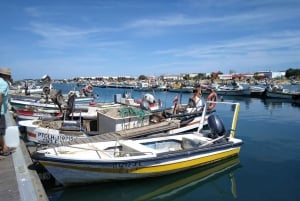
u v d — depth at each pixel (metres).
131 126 10.11
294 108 26.30
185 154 7.93
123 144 8.12
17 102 17.75
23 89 29.75
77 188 7.14
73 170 6.72
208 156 8.62
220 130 9.43
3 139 7.06
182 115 12.34
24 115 13.75
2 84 6.29
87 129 11.77
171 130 11.24
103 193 7.21
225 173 8.55
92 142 8.27
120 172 7.02
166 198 7.00
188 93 47.75
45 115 13.49
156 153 7.42
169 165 7.67
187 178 8.20
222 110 24.09
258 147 11.47
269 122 17.89
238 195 7.01
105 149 7.89
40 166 7.14
